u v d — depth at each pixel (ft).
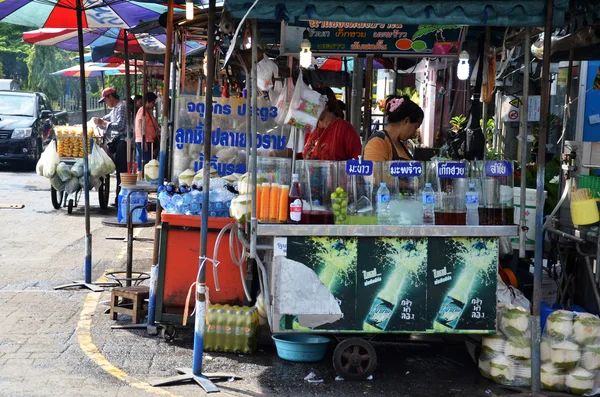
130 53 44.78
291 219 16.87
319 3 15.70
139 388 16.46
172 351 19.29
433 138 49.90
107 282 26.22
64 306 23.16
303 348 18.69
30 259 30.12
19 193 51.44
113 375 17.25
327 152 20.76
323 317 17.11
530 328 17.29
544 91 16.37
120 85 94.27
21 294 24.41
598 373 17.08
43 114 70.08
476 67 22.21
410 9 15.79
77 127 43.68
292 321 17.08
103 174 43.21
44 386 16.29
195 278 19.80
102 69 61.72
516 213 21.29
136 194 26.84
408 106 18.83
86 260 25.80
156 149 44.60
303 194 17.10
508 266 21.50
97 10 29.09
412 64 29.09
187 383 16.99
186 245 19.75
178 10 29.01
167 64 21.07
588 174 21.04
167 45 20.97
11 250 31.83
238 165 22.93
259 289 20.38
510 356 17.47
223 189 20.18
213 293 19.89
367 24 20.27
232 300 19.90
